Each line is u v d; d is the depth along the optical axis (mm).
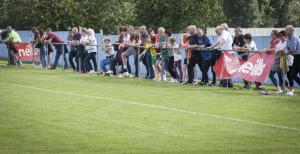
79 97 25812
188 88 30344
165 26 66438
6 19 72500
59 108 22344
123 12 69062
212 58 31859
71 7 66125
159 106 23094
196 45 32469
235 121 19688
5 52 63156
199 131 17828
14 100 24625
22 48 46938
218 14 68750
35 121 19422
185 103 24109
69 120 19625
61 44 43500
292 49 27922
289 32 27953
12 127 18344
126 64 37938
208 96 26719
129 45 37250
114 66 38625
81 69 40719
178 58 34469
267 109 22594
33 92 27641
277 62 28625
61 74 38875
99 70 42969
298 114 21375
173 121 19562
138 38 37000
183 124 19000
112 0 68438
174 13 66500
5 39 48406
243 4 89250
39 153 14914
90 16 67438
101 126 18547
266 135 17312
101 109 22156
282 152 15125
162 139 16609
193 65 32844
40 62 45719
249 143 16188
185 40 34281
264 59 29047
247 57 29969
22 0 67625
